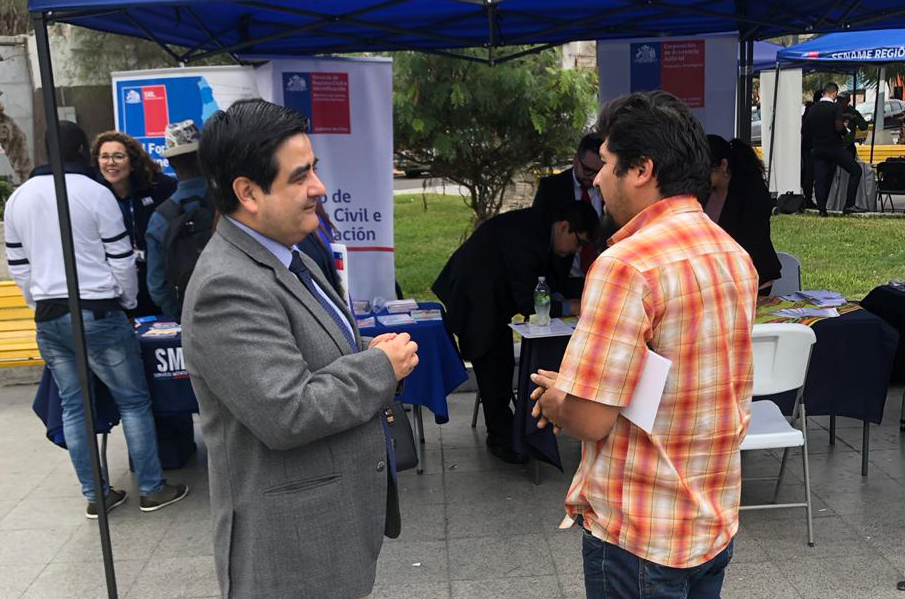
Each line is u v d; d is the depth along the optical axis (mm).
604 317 1510
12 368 5910
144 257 4324
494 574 3227
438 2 4035
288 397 1495
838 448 4359
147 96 5094
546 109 6398
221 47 4605
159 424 4289
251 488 1608
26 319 5906
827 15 4254
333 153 4785
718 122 5211
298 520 1618
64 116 8336
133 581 3281
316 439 1597
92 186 3533
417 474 4238
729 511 1635
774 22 4285
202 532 3676
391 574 3258
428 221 13109
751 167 4297
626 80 5234
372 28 4508
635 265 1500
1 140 8883
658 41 5145
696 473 1584
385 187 4852
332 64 4695
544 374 1754
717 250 1568
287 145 1556
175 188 4461
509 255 3928
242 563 1646
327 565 1650
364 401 1614
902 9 4156
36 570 3404
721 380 1562
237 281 1521
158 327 4086
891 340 3770
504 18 4398
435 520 3715
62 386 3709
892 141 17953
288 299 1597
